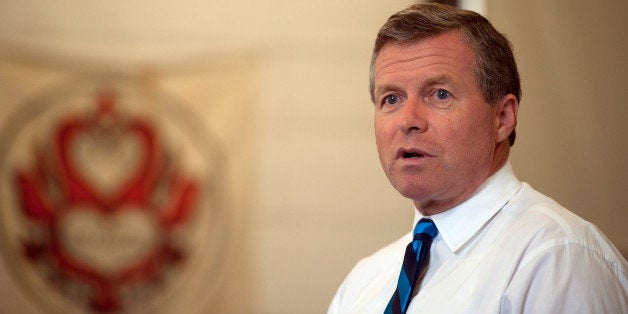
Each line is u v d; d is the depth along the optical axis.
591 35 4.54
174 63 6.32
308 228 6.25
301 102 6.40
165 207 6.08
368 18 6.54
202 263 6.06
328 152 6.36
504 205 2.05
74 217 6.00
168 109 6.22
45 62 6.18
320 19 6.50
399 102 2.06
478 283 1.85
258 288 6.11
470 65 2.02
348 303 2.41
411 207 6.36
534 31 4.68
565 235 1.78
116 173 6.09
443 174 1.99
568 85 4.55
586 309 1.62
